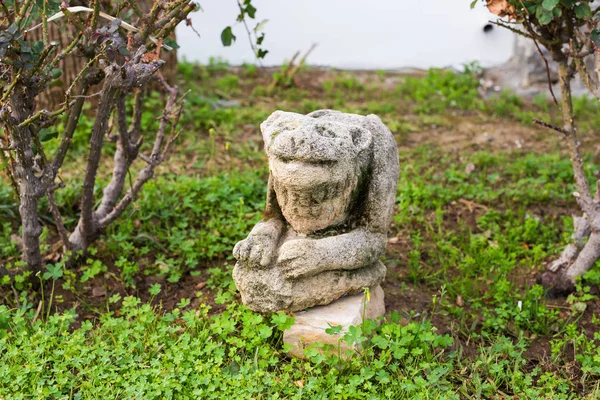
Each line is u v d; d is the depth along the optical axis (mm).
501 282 5023
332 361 4168
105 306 4965
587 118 8211
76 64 7074
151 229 5734
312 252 4098
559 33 4719
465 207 6363
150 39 4387
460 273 5445
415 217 6102
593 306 5090
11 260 5336
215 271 5195
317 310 4324
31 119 4273
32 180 4656
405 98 8828
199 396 3959
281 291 4199
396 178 4355
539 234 5949
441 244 5684
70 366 4246
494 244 5754
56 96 7176
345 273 4281
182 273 5316
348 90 9164
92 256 5414
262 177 6699
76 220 5859
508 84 9211
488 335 4680
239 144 7445
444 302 5031
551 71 9047
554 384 4215
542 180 6680
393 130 7918
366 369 4145
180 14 4387
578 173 4984
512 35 9961
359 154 4156
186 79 8984
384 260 5543
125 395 4016
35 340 4309
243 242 4254
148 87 7973
